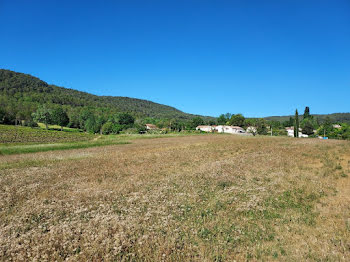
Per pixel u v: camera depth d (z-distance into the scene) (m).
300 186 11.59
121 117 164.12
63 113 147.00
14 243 6.51
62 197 10.79
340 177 13.30
